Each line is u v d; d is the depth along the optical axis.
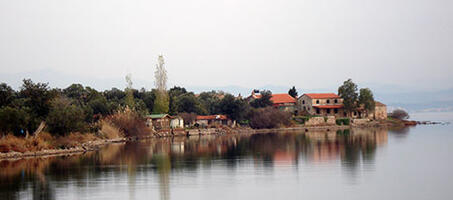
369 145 91.88
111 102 144.75
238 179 52.38
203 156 76.38
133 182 50.81
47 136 88.69
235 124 175.38
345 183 48.94
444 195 42.84
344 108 196.00
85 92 166.00
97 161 70.06
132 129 129.38
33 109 90.00
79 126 101.00
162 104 153.25
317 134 137.12
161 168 61.69
